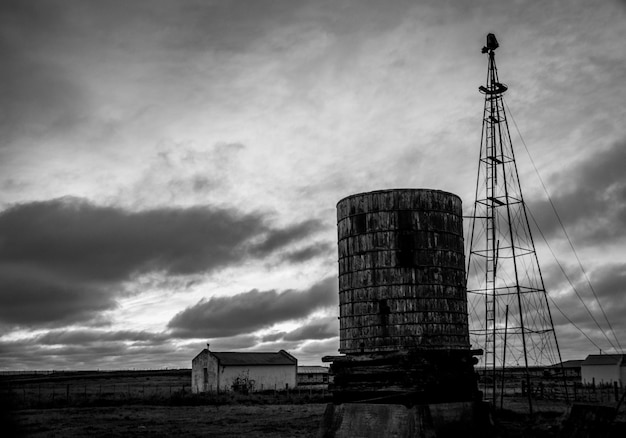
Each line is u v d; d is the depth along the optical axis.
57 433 32.38
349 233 28.75
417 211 27.89
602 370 74.25
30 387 92.56
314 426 34.41
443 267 27.83
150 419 39.91
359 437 25.67
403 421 24.80
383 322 26.97
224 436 30.62
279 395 60.06
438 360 26.50
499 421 29.94
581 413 22.53
